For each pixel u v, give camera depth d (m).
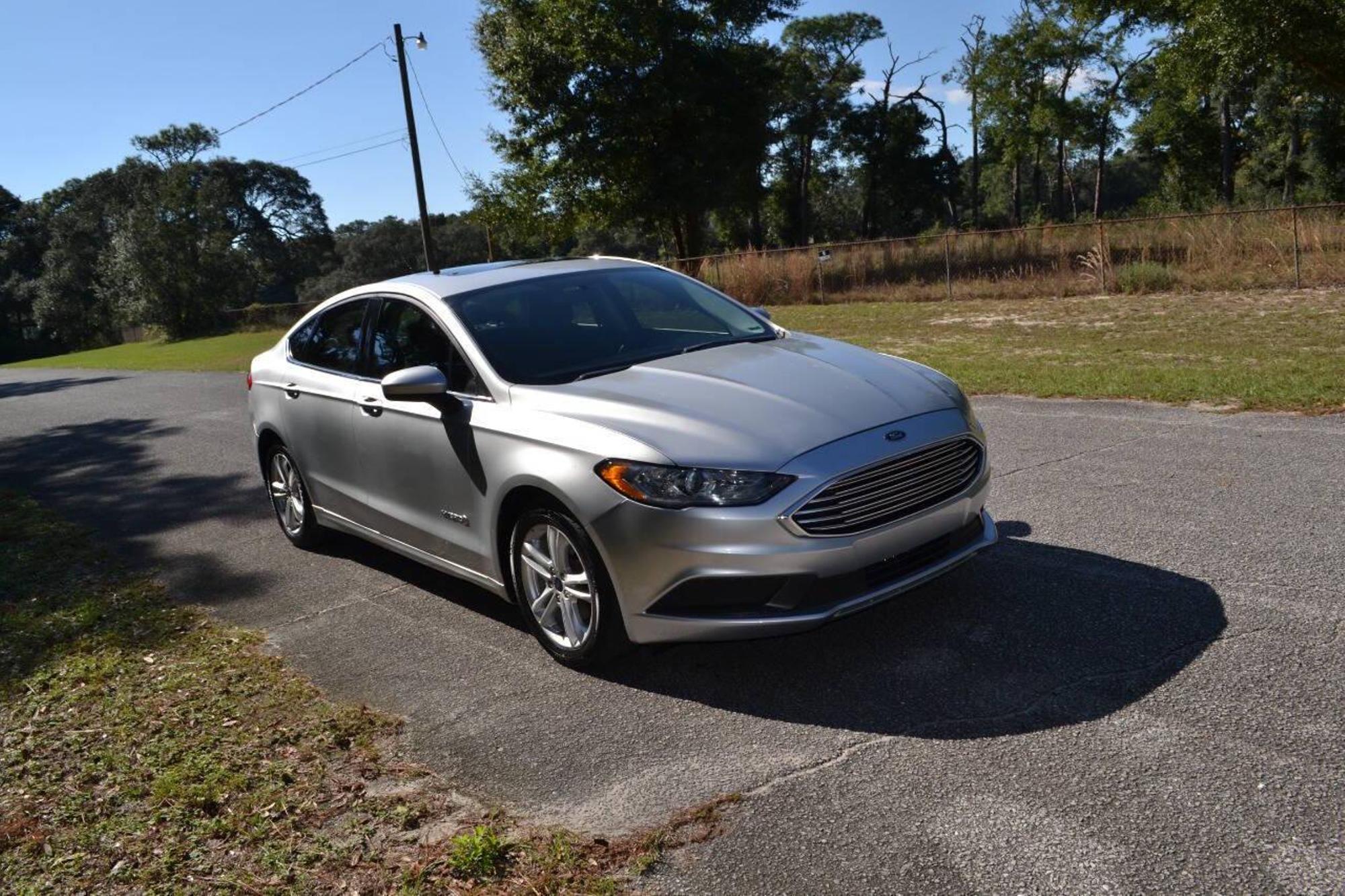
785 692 3.96
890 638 4.29
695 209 41.25
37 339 95.38
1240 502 5.52
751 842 2.99
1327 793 2.88
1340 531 4.89
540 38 37.91
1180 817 2.85
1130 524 5.35
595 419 4.19
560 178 41.47
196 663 4.95
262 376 6.68
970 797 3.08
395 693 4.39
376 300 5.74
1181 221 20.84
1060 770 3.16
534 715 4.04
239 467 10.18
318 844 3.25
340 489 5.93
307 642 5.11
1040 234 24.09
